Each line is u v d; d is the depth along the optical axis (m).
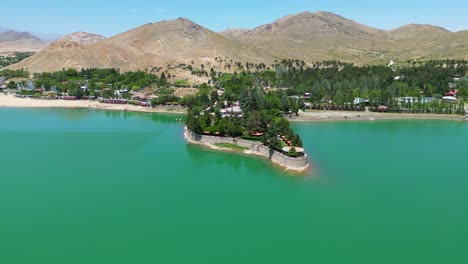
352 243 75.81
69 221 84.00
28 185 104.44
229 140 146.50
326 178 112.06
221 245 74.69
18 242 75.50
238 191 102.62
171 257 70.62
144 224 82.88
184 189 103.69
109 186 104.81
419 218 86.44
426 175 114.88
